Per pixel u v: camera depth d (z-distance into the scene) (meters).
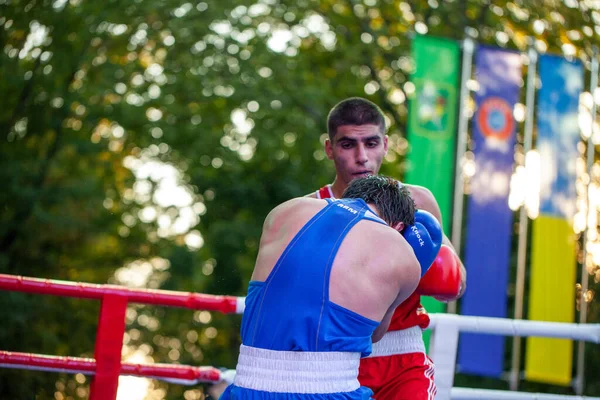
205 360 15.93
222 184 14.16
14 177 11.40
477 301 9.10
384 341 3.28
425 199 3.57
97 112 12.65
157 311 15.48
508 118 9.29
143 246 14.98
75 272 13.88
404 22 13.98
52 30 11.87
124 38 12.84
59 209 12.16
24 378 10.65
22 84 11.62
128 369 3.78
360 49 13.46
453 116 9.08
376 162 3.54
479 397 4.18
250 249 14.42
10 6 11.40
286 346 2.66
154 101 12.80
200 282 14.62
